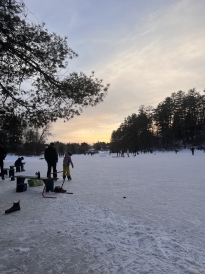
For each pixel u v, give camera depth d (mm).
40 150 79000
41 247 3732
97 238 4051
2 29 5789
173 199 7078
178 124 82000
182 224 4773
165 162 24109
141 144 89750
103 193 8188
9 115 6711
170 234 4215
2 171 12516
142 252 3486
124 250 3568
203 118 77000
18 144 71562
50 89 7418
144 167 18672
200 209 5926
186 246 3676
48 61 6914
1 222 5039
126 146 96875
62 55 6984
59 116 7848
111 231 4383
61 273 2949
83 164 24453
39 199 7301
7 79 6816
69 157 11805
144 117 89750
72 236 4164
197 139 76062
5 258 3381
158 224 4789
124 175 13445
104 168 18688
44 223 4914
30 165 25484
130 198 7328
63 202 6840
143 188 9047
